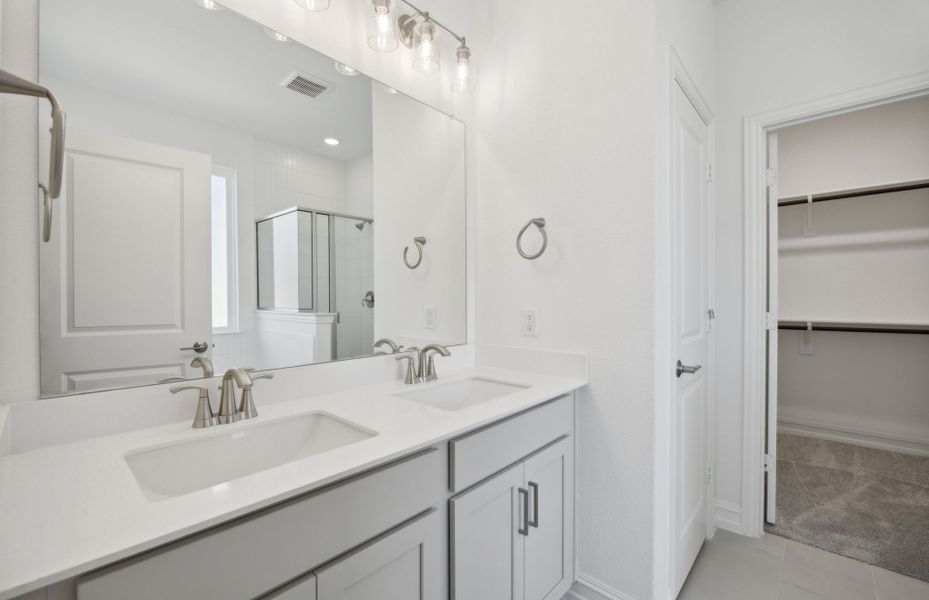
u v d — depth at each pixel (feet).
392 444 2.98
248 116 4.09
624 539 4.74
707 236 6.40
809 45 6.07
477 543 3.56
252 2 4.03
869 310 9.95
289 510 2.34
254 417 3.59
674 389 4.97
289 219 4.39
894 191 9.00
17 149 2.85
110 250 3.27
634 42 4.67
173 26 3.62
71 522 1.93
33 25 2.94
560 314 5.36
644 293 4.61
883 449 9.81
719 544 6.26
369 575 2.76
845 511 7.09
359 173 5.00
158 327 3.51
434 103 5.80
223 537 2.09
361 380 4.88
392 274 5.33
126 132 3.36
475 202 6.35
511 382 5.14
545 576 4.50
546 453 4.47
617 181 4.82
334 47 4.67
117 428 3.19
